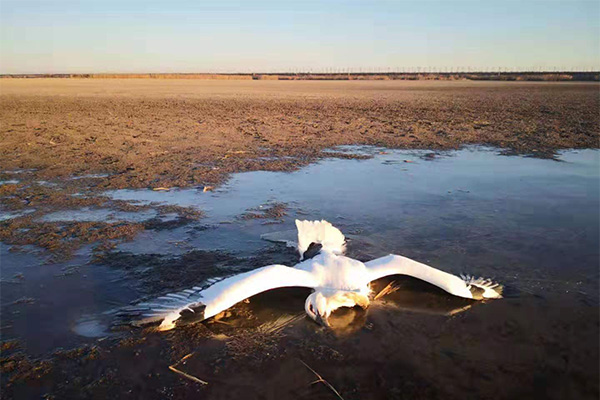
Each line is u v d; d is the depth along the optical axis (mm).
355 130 18156
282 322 4527
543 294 4953
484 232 6871
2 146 14508
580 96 34781
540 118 20938
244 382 3645
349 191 9344
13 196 9055
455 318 4547
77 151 13758
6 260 6004
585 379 3627
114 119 21562
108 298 4996
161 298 4707
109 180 10328
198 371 3779
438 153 13648
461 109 25688
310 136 16766
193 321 4250
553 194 8977
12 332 4359
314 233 5914
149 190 9547
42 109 26250
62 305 4859
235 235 6879
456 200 8602
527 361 3850
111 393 3553
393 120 21109
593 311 4582
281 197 8938
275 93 41625
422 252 6145
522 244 6371
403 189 9461
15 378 3721
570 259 5840
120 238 6762
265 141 15688
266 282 4523
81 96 36531
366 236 6773
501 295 4949
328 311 4398
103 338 4258
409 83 70188
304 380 3658
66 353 4027
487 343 4113
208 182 10148
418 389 3545
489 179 10297
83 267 5781
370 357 3934
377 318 4578
